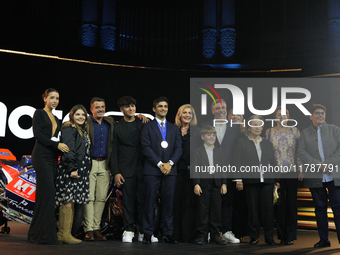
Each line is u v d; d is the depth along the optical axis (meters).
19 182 3.30
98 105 3.42
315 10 7.91
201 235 3.24
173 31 8.53
